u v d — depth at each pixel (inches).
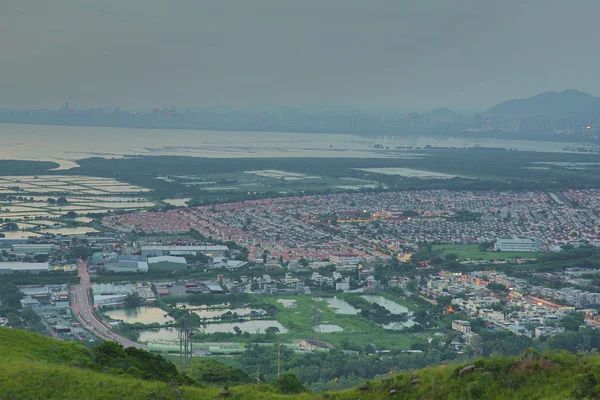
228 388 5767.7
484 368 4958.2
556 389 4626.0
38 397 5088.6
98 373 5698.8
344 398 5196.9
